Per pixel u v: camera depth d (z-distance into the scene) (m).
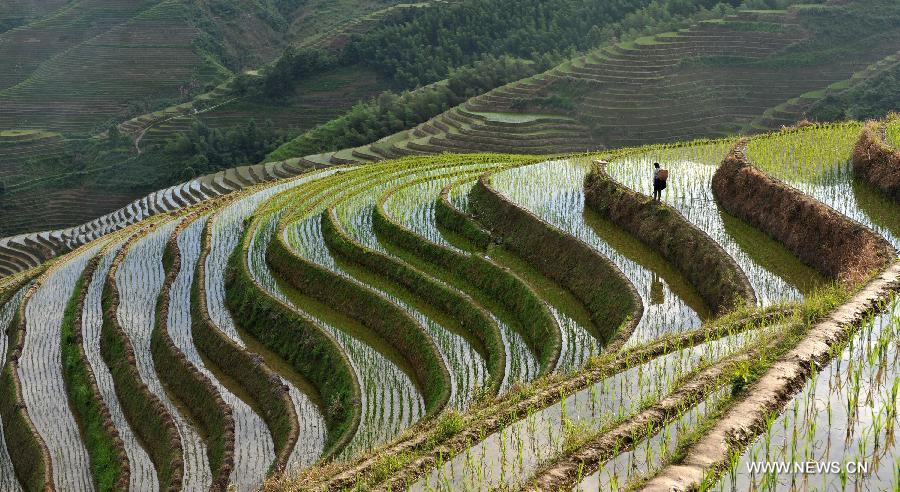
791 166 25.69
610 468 10.57
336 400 20.02
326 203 36.44
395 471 11.64
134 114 107.56
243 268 28.84
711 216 23.73
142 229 39.16
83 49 122.94
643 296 20.09
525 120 75.75
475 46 111.38
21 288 35.03
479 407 14.56
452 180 37.06
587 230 25.19
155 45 123.94
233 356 23.72
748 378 11.86
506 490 10.47
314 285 26.80
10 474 21.80
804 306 14.57
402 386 20.47
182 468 18.83
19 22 137.38
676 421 11.59
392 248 28.73
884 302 14.16
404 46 111.19
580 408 12.91
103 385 24.22
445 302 23.62
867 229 18.59
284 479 14.36
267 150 92.56
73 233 66.50
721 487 9.36
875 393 11.15
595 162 29.98
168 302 28.39
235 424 20.83
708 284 19.73
